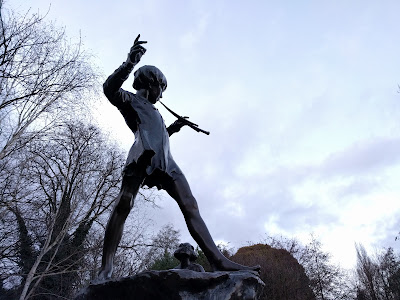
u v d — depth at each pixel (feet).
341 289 77.51
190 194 10.02
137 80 11.12
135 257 52.85
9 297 48.78
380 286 102.27
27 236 47.16
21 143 42.63
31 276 41.52
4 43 36.55
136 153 9.64
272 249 79.46
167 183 10.01
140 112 10.18
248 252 79.05
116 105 10.18
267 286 65.26
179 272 7.88
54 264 45.68
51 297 49.24
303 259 79.05
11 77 36.55
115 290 8.06
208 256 9.27
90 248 49.60
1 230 45.19
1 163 39.86
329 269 78.28
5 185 40.22
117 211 9.53
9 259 47.19
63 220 50.14
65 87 40.27
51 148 50.52
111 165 55.93
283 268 68.23
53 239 51.49
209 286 7.89
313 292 73.15
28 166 43.73
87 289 8.38
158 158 9.72
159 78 11.14
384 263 103.04
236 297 7.82
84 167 55.36
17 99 37.78
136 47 9.26
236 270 8.85
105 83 9.75
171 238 60.13
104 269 9.04
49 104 39.86
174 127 11.63
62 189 50.16
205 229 9.59
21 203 45.14
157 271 7.91
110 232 9.41
